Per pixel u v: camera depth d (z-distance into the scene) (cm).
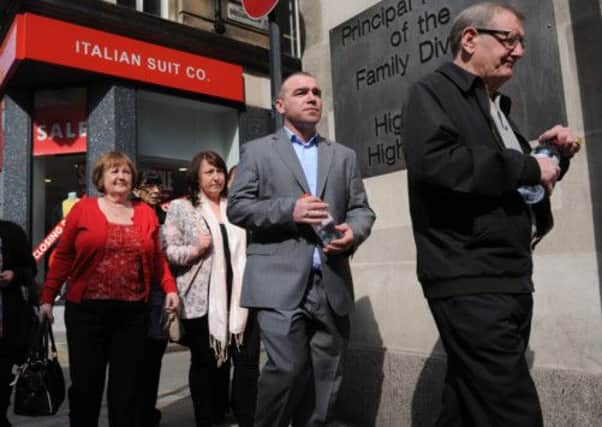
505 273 172
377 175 355
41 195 912
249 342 343
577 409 240
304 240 247
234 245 363
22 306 345
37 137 910
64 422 420
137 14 878
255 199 258
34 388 317
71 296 296
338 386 260
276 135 271
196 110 1023
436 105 182
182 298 354
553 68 263
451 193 178
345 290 254
